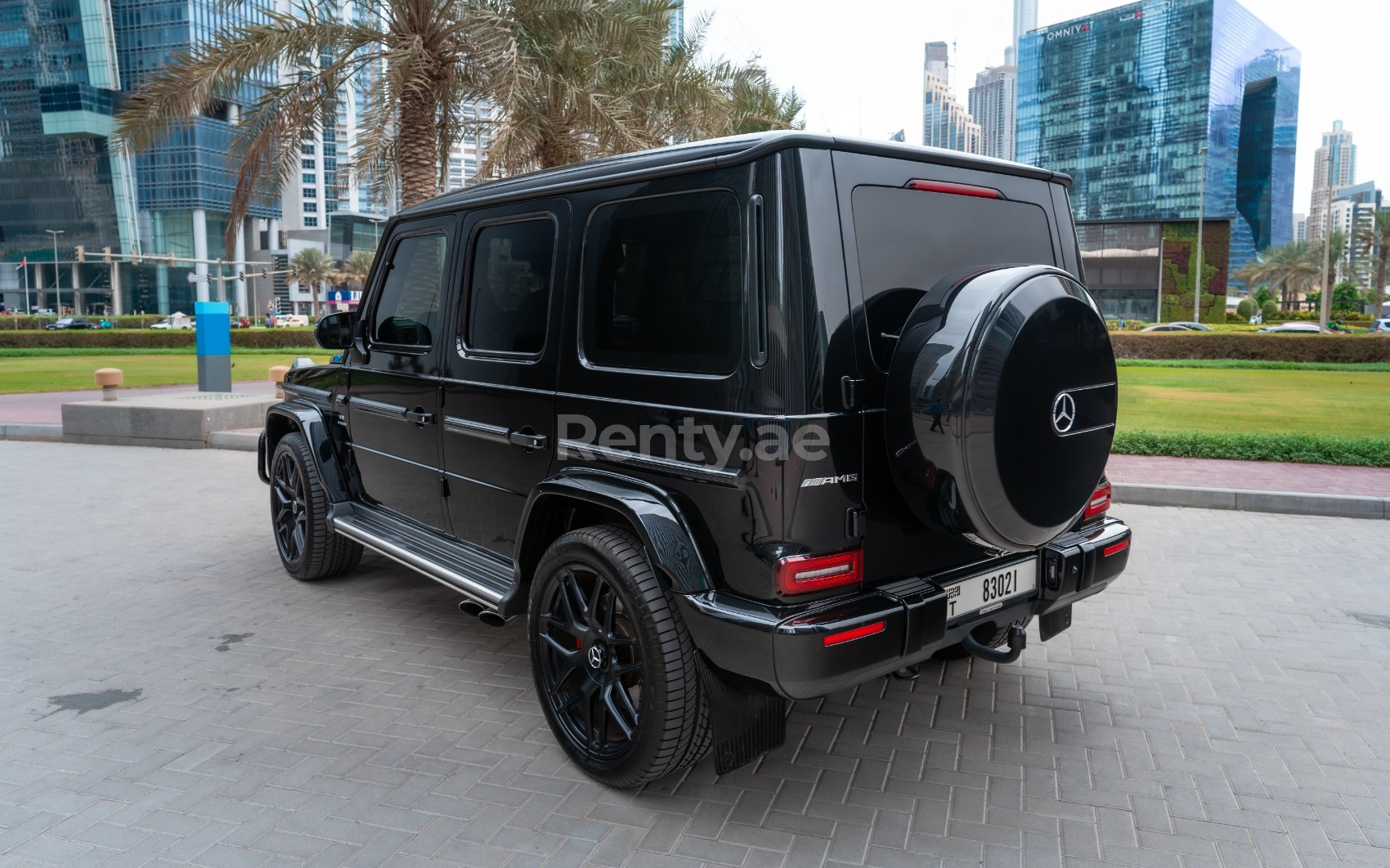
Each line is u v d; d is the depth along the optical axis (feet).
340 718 11.57
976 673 13.09
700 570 8.52
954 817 9.25
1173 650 14.02
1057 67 497.05
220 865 8.41
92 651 13.99
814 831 8.95
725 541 8.41
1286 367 82.17
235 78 36.37
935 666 13.37
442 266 12.71
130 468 30.58
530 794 9.68
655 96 46.03
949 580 9.07
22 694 12.38
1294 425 39.99
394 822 9.12
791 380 7.91
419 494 13.53
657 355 9.06
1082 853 8.59
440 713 11.75
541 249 10.69
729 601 8.36
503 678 12.89
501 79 33.40
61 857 8.56
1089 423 8.86
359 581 17.58
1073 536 10.57
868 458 8.41
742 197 8.21
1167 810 9.41
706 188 8.61
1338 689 12.56
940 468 8.02
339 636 14.60
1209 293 277.85
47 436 37.47
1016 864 8.40
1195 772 10.23
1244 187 559.38
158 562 19.02
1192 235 275.39
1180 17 440.04
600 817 9.22
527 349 10.87
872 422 8.41
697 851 8.61
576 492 9.43
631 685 9.73
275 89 36.81
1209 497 23.91
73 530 21.88
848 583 8.35
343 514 15.48
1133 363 87.86
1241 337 91.71
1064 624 11.47
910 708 11.91
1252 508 23.58
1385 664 13.42
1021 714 11.77
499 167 34.42
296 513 17.24
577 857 8.49
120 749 10.77
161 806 9.46
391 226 14.19
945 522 8.33
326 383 16.24
